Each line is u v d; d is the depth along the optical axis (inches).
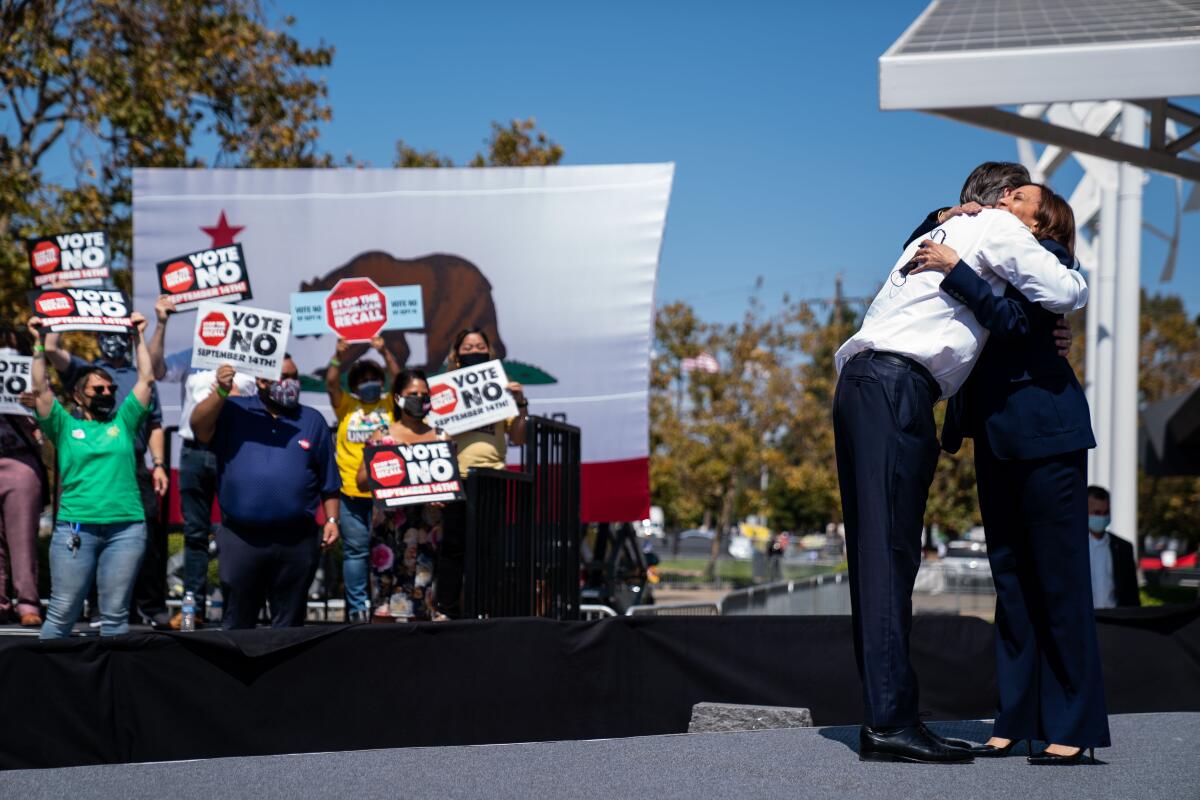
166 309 293.6
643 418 422.6
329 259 434.6
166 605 337.1
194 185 438.3
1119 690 217.0
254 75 776.9
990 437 159.8
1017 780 142.9
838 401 162.4
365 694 195.0
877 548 155.7
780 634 220.1
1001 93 280.1
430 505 301.0
